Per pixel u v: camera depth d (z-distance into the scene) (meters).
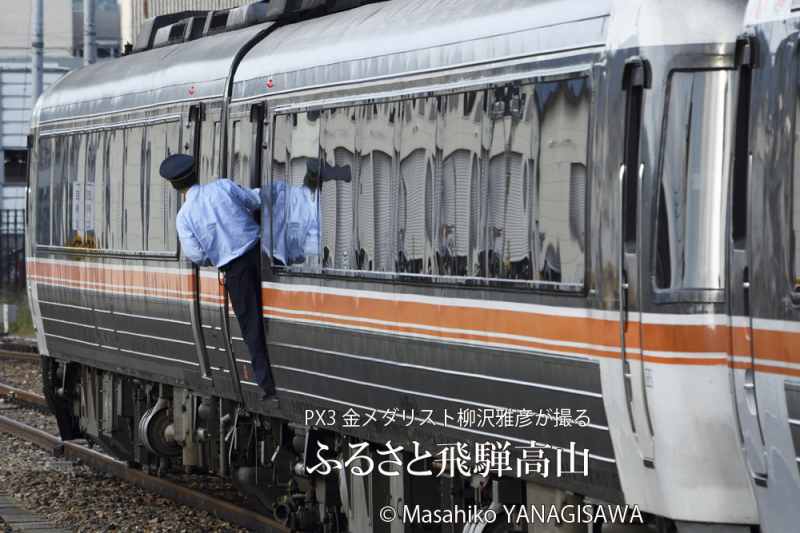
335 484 26.38
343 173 23.55
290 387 25.80
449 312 20.58
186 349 30.16
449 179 20.56
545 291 18.38
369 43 22.91
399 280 21.89
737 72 15.93
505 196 19.25
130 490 34.53
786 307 14.91
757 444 15.57
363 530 24.44
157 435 33.91
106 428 37.09
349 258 23.38
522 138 18.88
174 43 33.31
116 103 33.53
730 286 15.84
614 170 17.02
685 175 16.28
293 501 27.55
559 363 18.19
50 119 38.19
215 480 35.19
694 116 16.28
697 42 16.30
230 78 27.80
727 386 16.09
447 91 20.58
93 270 34.97
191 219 25.78
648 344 16.47
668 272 16.33
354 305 23.20
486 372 19.81
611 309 17.09
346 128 23.47
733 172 15.80
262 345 26.25
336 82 23.78
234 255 25.84
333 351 24.00
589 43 17.59
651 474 16.75
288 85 25.50
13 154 102.00
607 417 17.42
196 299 29.19
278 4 27.97
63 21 125.69
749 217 15.48
